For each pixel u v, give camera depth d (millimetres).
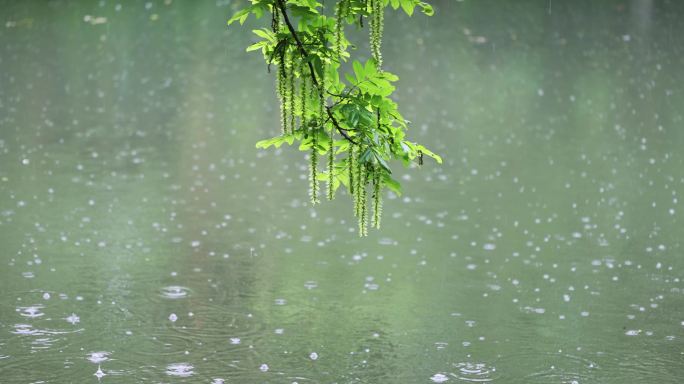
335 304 11484
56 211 15039
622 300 11719
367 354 10031
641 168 18391
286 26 7051
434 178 17609
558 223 14930
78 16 36594
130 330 10555
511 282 12328
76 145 19328
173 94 24469
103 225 14414
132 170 17656
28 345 10070
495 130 21359
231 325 10750
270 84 25844
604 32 34875
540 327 10852
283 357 9914
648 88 26000
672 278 12500
